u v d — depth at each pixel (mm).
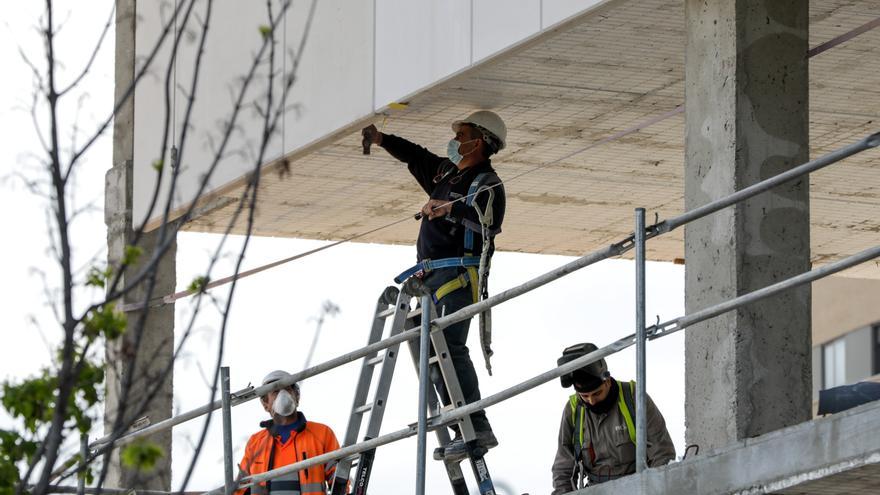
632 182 23812
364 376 18250
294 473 19578
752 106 15570
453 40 19016
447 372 17312
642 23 17609
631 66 19047
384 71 20328
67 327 11289
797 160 15625
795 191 15594
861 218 25484
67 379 11266
